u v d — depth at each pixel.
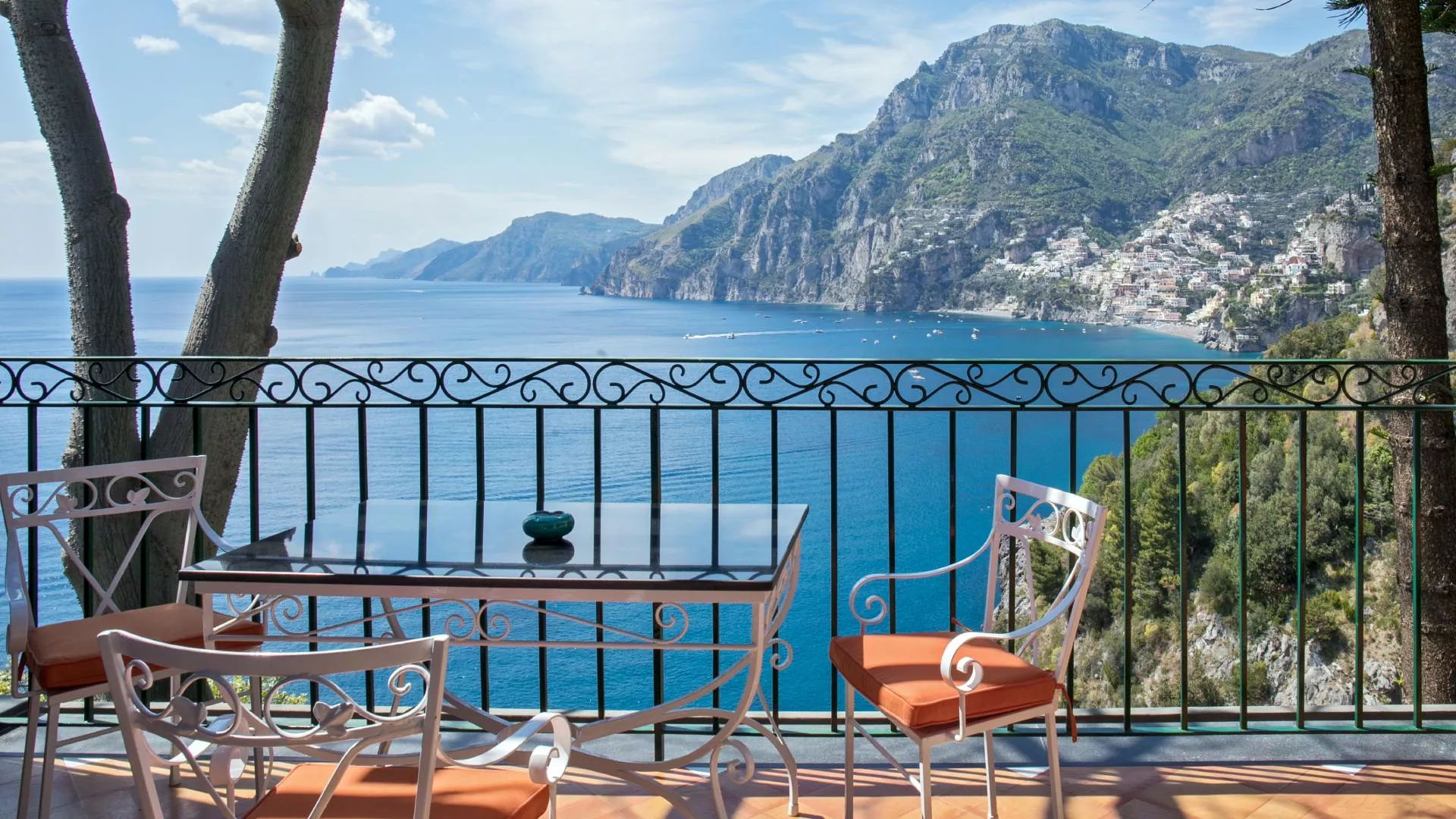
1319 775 2.55
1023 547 2.41
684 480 33.84
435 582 1.87
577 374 43.59
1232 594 22.27
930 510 34.50
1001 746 2.74
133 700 1.38
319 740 1.31
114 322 5.00
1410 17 5.44
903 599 30.34
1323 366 2.67
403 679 1.54
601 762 2.15
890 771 2.61
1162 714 2.88
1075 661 24.14
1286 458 21.55
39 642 2.21
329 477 35.66
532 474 33.41
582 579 1.86
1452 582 5.70
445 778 1.65
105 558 5.18
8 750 2.78
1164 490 23.08
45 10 4.89
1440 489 5.68
